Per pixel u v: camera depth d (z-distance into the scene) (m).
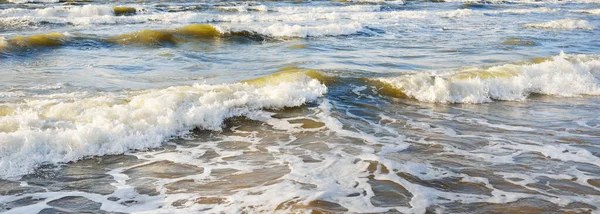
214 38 17.91
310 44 16.89
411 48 16.03
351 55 14.49
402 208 4.79
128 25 20.53
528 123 8.24
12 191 5.24
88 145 6.38
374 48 16.02
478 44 17.08
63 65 12.46
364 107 9.02
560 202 5.05
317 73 10.86
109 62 13.04
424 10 31.53
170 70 12.03
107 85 10.12
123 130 6.80
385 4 35.03
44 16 23.06
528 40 18.16
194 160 6.25
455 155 6.52
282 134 7.40
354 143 7.00
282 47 16.34
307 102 9.09
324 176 5.62
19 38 14.91
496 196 5.16
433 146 6.91
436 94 9.74
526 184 5.53
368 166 5.97
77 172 5.81
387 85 10.27
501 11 31.47
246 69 12.18
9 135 6.16
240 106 8.30
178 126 7.32
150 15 22.83
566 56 12.83
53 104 7.98
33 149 6.12
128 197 5.13
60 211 4.80
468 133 7.61
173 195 5.16
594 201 5.10
